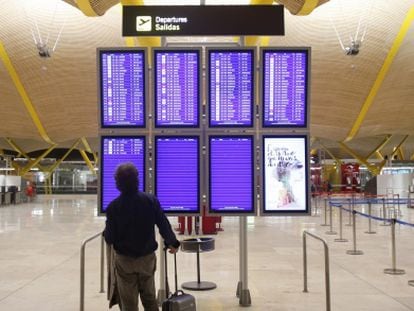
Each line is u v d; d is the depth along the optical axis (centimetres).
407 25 2573
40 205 3250
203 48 575
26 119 3266
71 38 2716
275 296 657
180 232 1435
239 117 574
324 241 564
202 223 1435
